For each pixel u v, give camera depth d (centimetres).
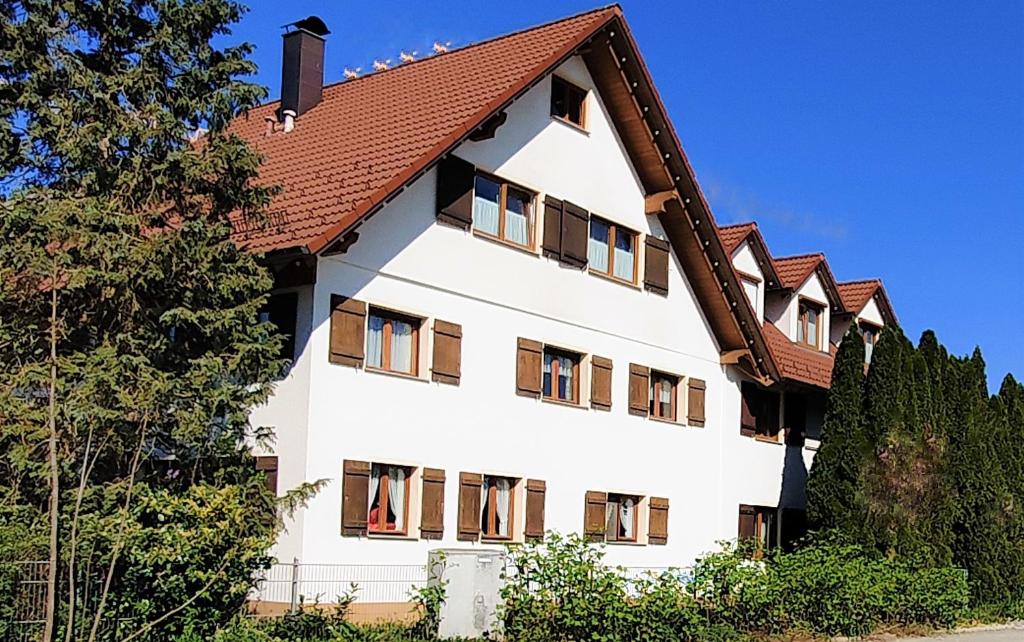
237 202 1548
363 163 1953
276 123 2448
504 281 2152
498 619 1560
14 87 1535
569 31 2327
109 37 1580
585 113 2388
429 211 2002
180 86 1550
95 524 1244
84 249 1302
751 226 3092
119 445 1299
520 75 2125
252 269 1520
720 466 2723
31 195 1358
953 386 2709
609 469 2377
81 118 1473
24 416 1238
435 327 1995
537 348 2212
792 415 3019
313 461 1775
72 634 1209
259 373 1508
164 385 1273
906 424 2569
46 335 1334
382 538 1873
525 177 2216
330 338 1809
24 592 1203
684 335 2636
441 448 1995
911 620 2205
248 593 1423
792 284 3231
